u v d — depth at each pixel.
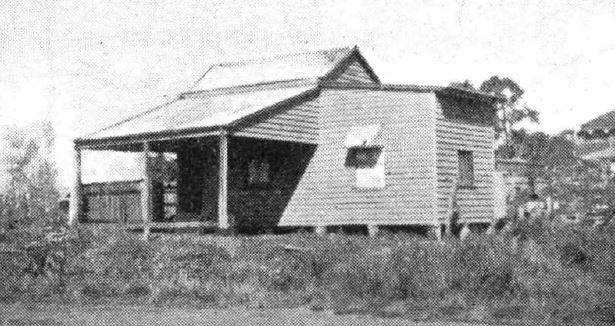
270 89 26.09
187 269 13.70
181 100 28.58
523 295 11.20
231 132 21.34
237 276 13.28
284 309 11.04
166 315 10.48
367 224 23.00
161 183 25.16
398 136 22.70
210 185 25.98
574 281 11.75
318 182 24.08
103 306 11.53
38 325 9.55
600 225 16.23
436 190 21.92
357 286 12.00
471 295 11.25
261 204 25.16
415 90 22.47
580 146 60.59
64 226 18.52
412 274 11.93
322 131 24.20
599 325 9.16
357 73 28.47
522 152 50.78
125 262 14.06
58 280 13.55
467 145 23.58
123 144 23.70
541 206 24.05
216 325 9.46
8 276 13.72
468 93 23.22
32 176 34.22
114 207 24.27
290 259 13.62
